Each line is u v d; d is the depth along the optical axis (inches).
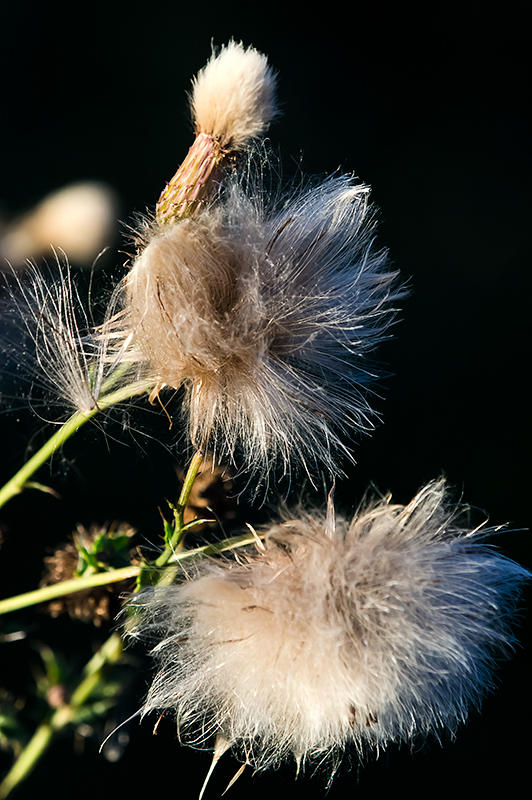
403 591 11.9
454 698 12.2
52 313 12.6
